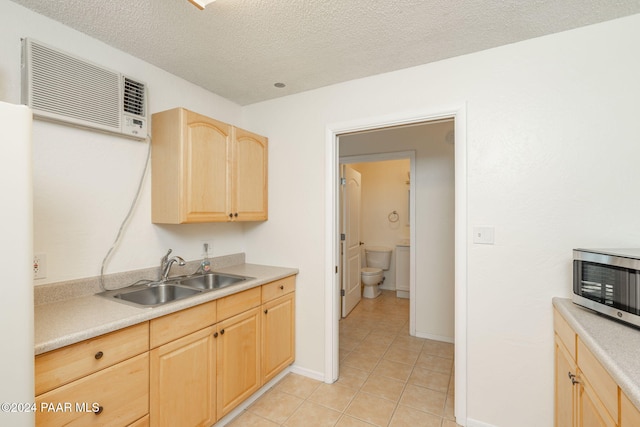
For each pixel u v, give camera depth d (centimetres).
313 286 241
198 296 169
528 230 171
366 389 225
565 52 164
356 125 221
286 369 247
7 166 86
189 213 191
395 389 225
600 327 119
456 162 189
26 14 146
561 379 149
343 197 376
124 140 187
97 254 175
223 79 223
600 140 158
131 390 136
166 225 213
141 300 185
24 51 142
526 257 172
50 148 155
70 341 113
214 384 177
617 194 155
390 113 210
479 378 182
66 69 154
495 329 178
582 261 142
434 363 265
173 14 150
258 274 228
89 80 164
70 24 159
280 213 256
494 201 179
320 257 238
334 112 231
